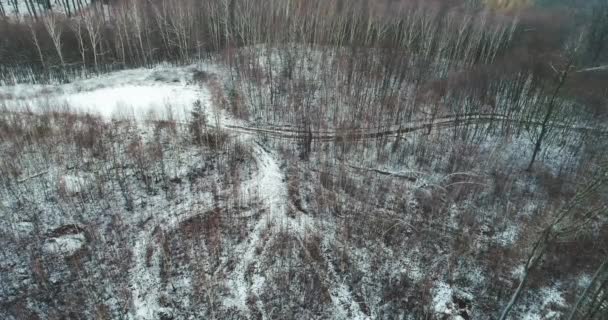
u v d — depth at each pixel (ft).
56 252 101.86
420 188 134.51
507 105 184.65
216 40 212.64
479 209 129.08
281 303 97.45
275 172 136.15
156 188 123.24
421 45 216.33
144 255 104.58
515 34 232.12
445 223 123.03
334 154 146.20
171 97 165.48
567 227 96.27
